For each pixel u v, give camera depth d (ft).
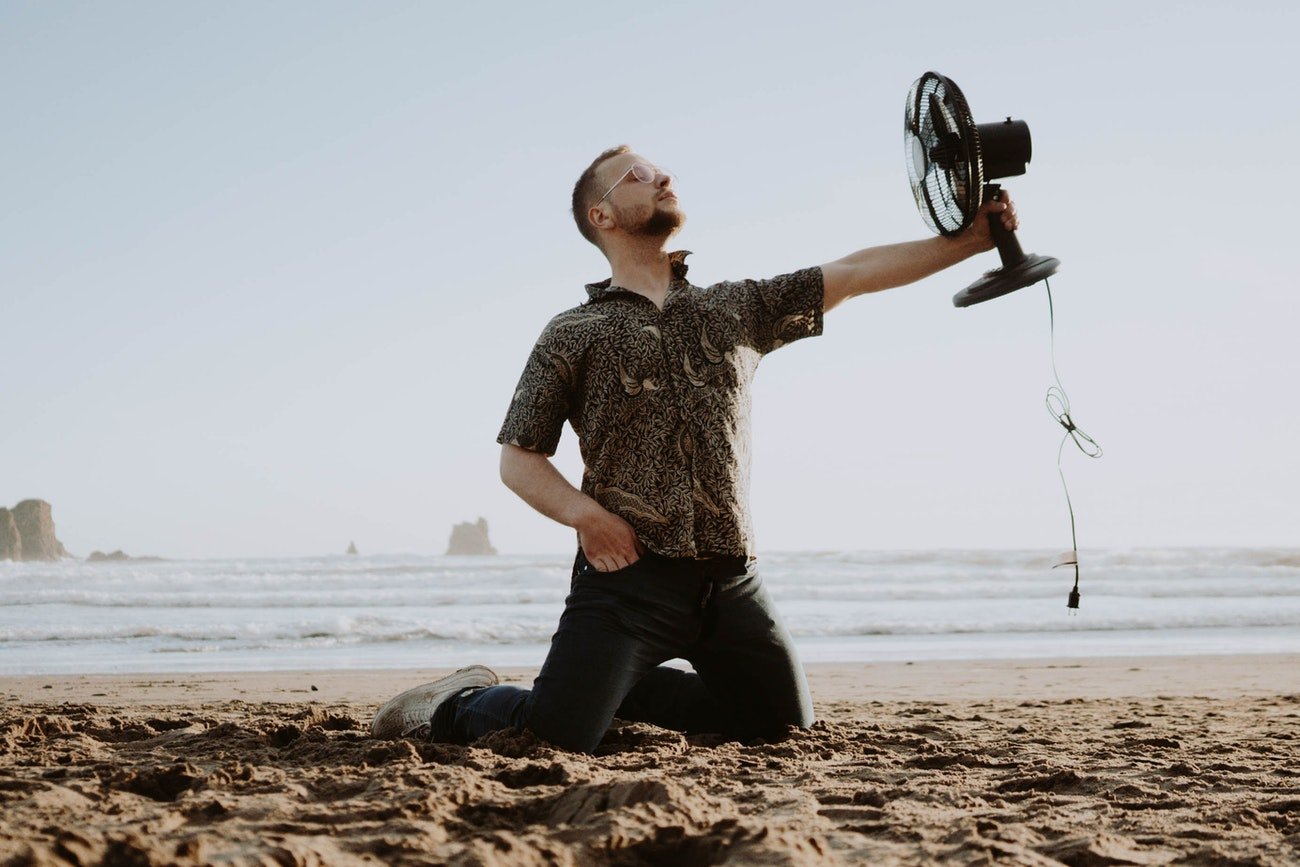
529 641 46.29
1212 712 19.61
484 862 5.98
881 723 16.62
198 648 42.80
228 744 11.72
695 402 10.94
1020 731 15.69
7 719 15.29
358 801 7.86
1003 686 26.61
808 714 12.36
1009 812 8.49
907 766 10.96
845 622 52.19
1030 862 6.61
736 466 11.03
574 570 11.48
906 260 12.07
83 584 97.66
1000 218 12.06
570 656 10.66
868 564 128.16
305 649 42.78
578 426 11.29
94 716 16.69
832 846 6.98
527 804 7.66
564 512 10.85
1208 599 77.61
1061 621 52.80
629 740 11.93
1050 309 13.21
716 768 10.13
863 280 11.90
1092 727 16.58
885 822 7.69
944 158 11.87
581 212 12.04
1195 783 10.01
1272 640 44.52
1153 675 29.50
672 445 10.85
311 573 113.60
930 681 27.84
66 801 7.71
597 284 12.07
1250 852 7.06
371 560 155.94
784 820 7.70
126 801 7.97
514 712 11.02
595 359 11.05
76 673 32.04
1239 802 9.00
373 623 50.21
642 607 10.71
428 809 7.43
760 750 11.35
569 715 10.50
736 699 12.00
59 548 636.48
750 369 11.49
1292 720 17.84
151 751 11.35
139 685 26.55
